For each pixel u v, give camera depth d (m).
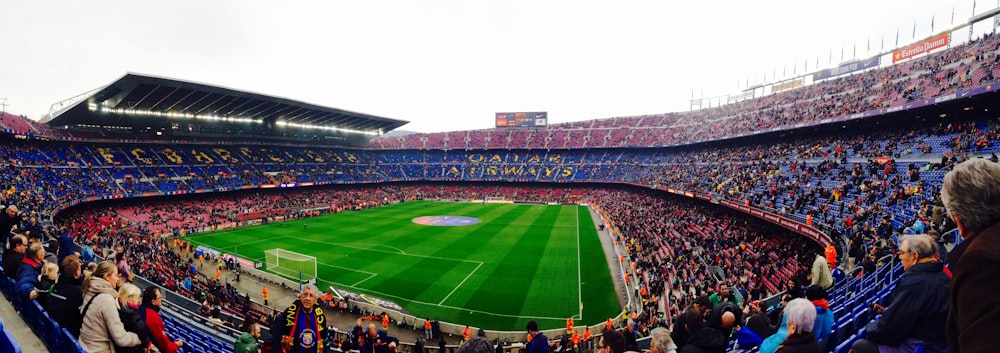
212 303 23.39
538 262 39.03
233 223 57.81
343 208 75.12
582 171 95.69
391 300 29.47
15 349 4.94
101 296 6.05
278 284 33.25
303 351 5.82
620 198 78.12
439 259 40.06
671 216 53.56
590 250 43.69
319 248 44.50
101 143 64.81
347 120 91.69
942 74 41.78
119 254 13.96
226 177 73.19
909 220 23.08
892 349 4.34
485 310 27.75
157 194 61.81
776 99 70.44
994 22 45.84
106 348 6.04
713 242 37.53
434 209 77.19
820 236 25.83
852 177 35.06
